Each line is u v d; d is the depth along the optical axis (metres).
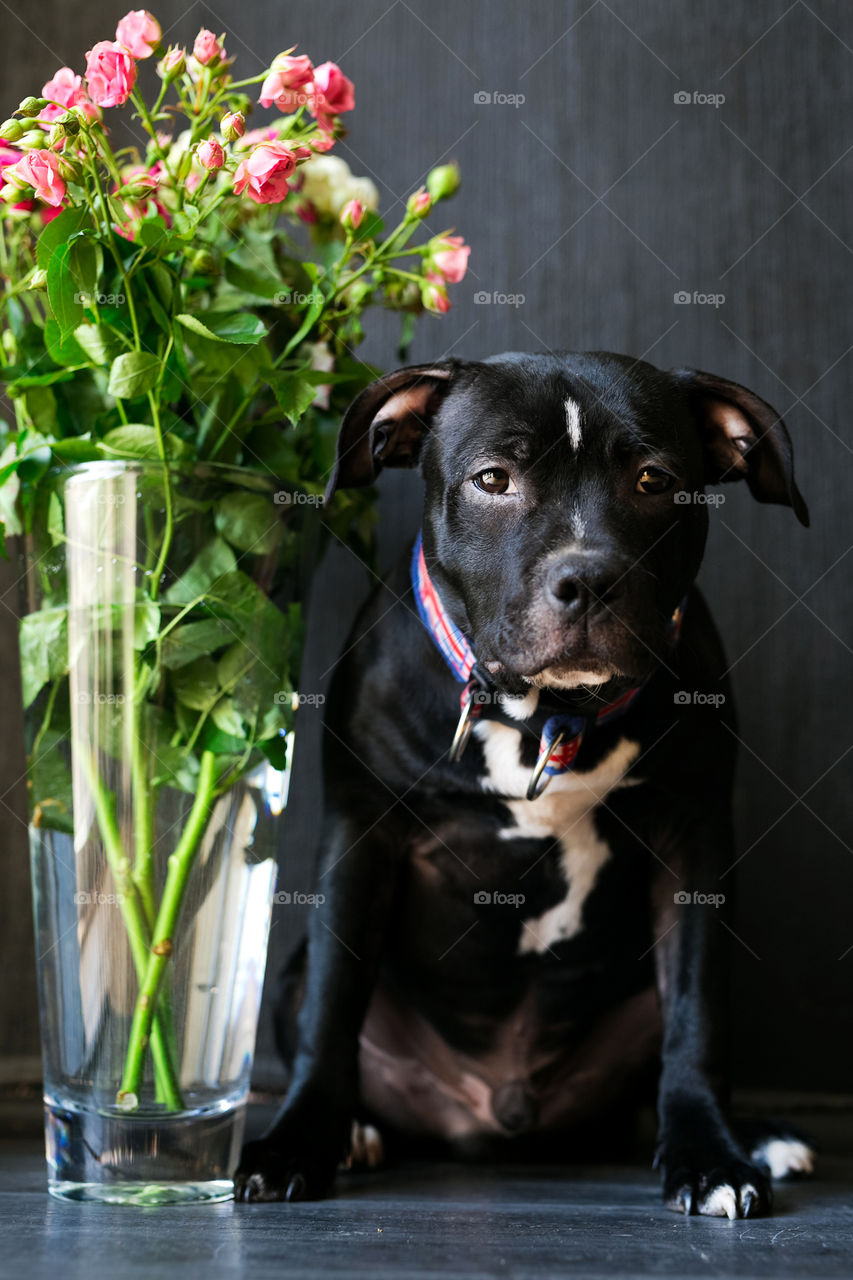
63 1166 1.25
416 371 1.31
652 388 1.28
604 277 1.98
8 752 1.95
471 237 2.00
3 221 1.49
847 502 1.94
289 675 1.36
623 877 1.43
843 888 1.90
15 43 2.01
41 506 1.33
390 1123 1.61
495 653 1.20
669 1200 1.20
